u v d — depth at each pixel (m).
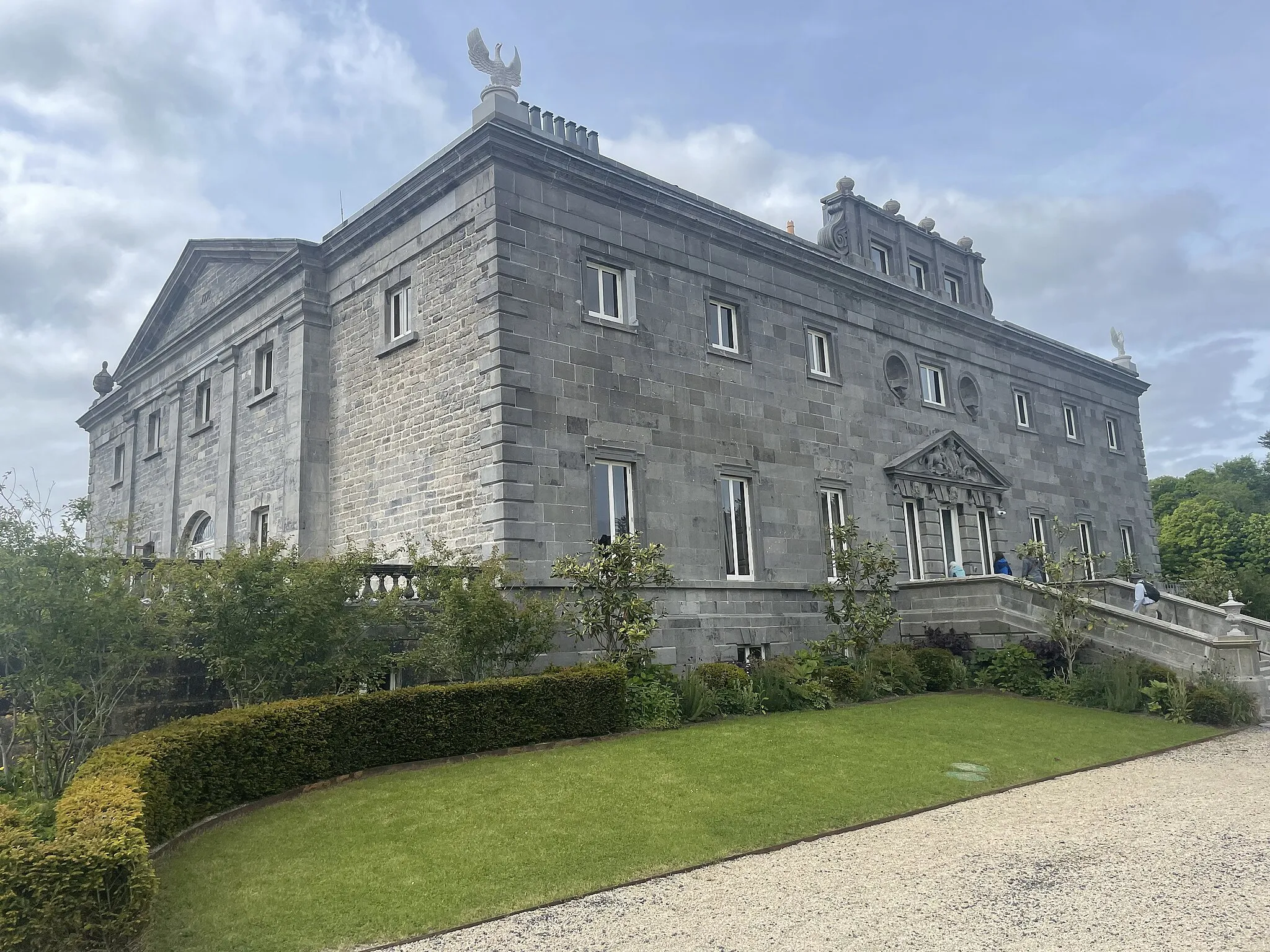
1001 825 10.12
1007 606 22.92
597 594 17.73
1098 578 33.91
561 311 19.00
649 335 20.58
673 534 20.22
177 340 29.09
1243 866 8.36
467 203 19.11
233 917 7.50
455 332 19.06
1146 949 6.47
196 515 27.64
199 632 12.80
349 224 22.23
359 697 12.33
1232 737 16.34
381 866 8.64
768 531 22.47
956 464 28.53
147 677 12.34
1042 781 12.61
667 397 20.69
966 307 31.31
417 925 7.37
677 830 9.76
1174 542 53.53
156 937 7.11
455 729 13.11
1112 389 37.75
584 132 20.45
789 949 6.68
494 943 6.99
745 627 21.09
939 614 24.11
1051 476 33.09
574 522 18.36
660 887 8.20
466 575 15.54
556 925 7.32
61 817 7.25
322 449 22.64
